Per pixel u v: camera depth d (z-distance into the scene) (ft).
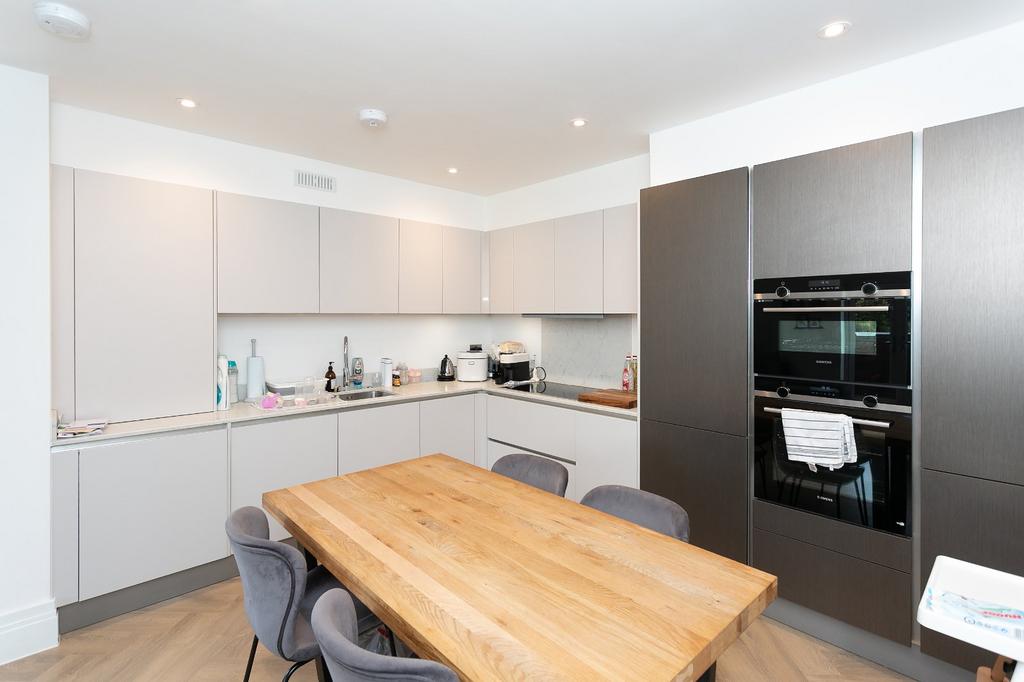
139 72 7.09
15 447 6.89
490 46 6.47
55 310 7.64
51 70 7.00
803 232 7.34
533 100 8.09
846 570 7.11
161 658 6.97
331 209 10.90
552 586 4.16
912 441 6.52
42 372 7.07
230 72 7.12
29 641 6.97
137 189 8.40
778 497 7.73
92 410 8.03
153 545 8.16
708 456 8.46
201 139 9.57
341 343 12.44
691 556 4.70
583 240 11.36
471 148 10.44
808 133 7.59
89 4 5.50
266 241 9.93
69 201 7.76
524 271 12.85
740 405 8.05
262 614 4.76
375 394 12.37
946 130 6.12
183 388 8.96
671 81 7.43
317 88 7.64
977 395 5.98
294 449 9.74
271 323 11.23
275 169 10.55
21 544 6.96
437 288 12.94
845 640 7.28
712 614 3.77
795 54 6.66
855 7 5.62
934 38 6.26
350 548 4.83
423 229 12.60
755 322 7.89
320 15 5.75
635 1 5.53
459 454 12.65
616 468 10.05
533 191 13.28
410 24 5.96
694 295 8.58
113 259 8.18
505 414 12.53
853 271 6.88
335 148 10.41
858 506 6.98
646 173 10.80
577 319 12.94
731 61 6.85
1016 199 5.65
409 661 2.98
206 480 8.67
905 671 6.75
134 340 8.41
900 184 6.48
